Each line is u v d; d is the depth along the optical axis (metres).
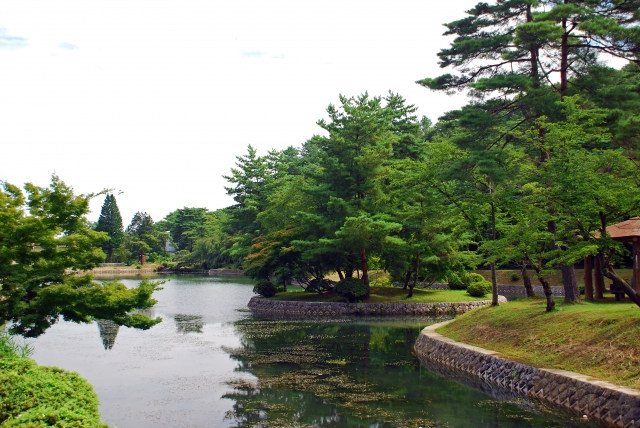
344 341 27.31
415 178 26.50
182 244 124.12
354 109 39.25
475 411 14.81
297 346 25.81
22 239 13.35
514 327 20.00
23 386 9.84
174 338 28.30
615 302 24.25
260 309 42.44
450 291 44.03
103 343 26.66
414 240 40.75
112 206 116.00
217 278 85.38
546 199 18.44
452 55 26.50
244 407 15.60
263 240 47.84
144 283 14.34
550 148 20.58
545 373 15.48
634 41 22.34
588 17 22.80
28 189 13.75
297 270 45.31
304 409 15.34
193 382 18.59
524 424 13.49
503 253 19.92
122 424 14.20
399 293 42.50
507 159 23.69
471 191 24.55
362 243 38.62
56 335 29.17
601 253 16.62
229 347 25.55
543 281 19.89
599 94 23.61
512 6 25.05
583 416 13.44
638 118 21.50
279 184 56.53
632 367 13.70
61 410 9.16
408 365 21.17
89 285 14.34
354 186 40.34
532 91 23.27
